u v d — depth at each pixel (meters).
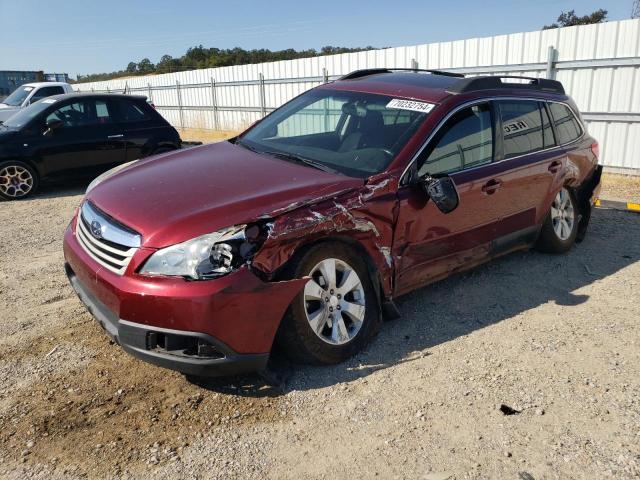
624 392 3.25
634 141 9.64
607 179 9.68
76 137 9.20
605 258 5.55
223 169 3.73
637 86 9.39
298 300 3.16
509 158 4.59
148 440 2.78
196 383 3.26
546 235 5.28
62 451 2.70
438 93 4.29
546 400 3.17
